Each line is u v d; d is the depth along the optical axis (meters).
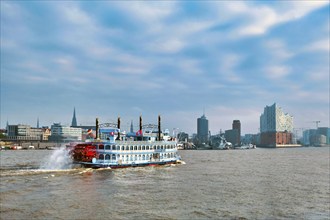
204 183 91.38
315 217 58.00
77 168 112.31
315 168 144.88
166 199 68.88
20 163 141.50
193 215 57.34
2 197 66.19
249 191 80.19
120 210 59.44
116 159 116.50
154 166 132.62
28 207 59.38
